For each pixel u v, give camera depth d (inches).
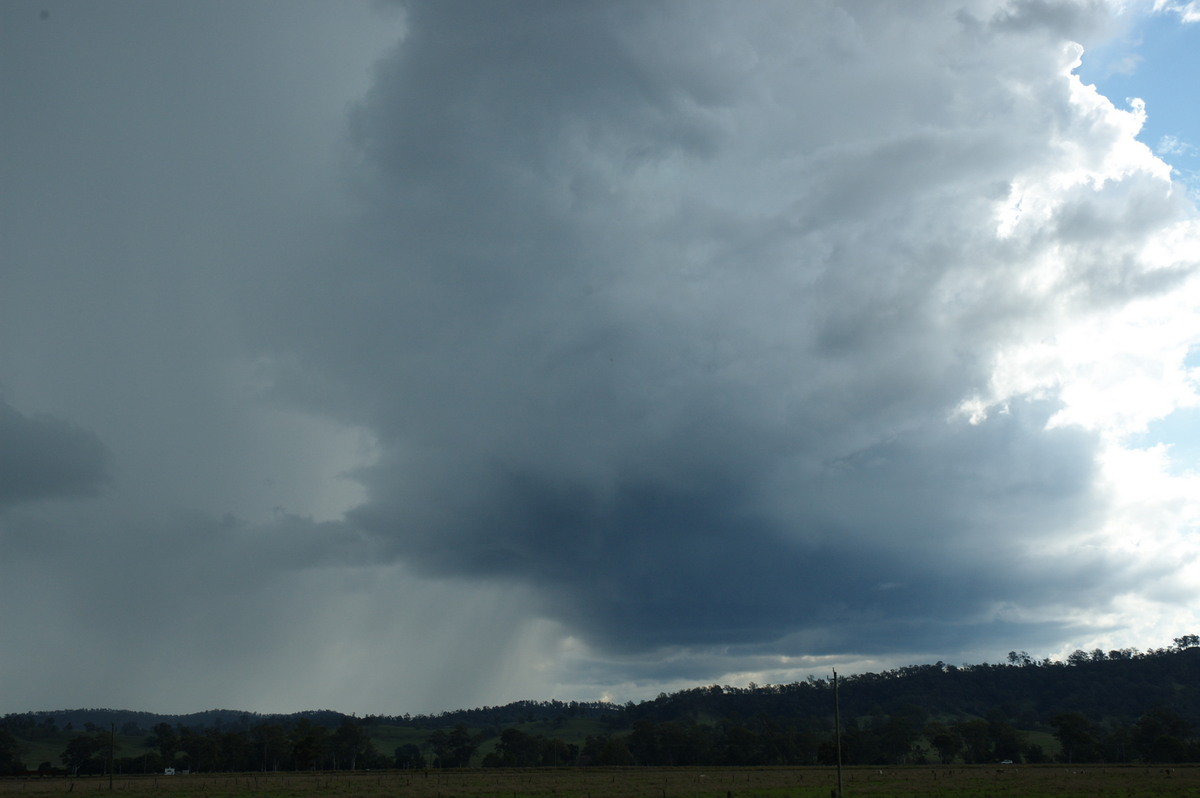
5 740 7475.4
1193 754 7278.5
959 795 3513.8
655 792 3855.8
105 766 7372.1
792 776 5433.1
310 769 7490.2
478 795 3725.4
